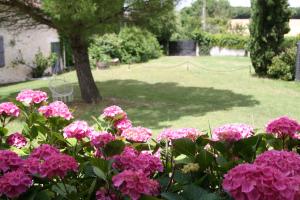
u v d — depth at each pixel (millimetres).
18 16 9797
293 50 15414
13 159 1604
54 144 2398
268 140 2184
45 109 2623
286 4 15508
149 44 25750
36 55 17391
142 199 1427
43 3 7676
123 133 2334
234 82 15008
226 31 35531
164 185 1726
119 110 2586
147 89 13227
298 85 14172
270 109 9695
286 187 1197
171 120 8367
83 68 10516
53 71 18484
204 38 31062
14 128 6680
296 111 9492
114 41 22109
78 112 9227
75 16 7648
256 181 1205
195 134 2254
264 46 16078
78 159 2012
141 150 2139
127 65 22469
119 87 13750
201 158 1748
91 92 10602
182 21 34125
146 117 8688
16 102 2908
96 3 7984
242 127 2189
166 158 1930
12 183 1456
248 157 1891
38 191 1577
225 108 9797
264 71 16516
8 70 16172
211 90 12984
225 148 1914
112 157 1803
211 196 1504
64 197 1636
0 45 15664
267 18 15617
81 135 2254
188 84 14523
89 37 9836
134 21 9922
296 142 2176
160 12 9664
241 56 29734
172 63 23656
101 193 1589
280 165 1438
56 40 18672
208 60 25781
